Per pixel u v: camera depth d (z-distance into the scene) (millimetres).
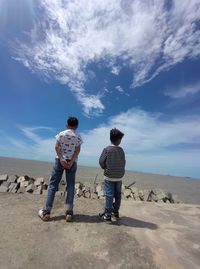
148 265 1636
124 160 2354
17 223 2119
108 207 2291
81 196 3508
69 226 2127
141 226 2287
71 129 2324
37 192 3371
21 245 1763
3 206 2566
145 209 2926
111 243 1879
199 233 2238
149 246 1892
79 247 1795
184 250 1876
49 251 1717
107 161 2295
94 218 2381
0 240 1807
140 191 3824
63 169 2291
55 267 1548
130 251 1789
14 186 3484
